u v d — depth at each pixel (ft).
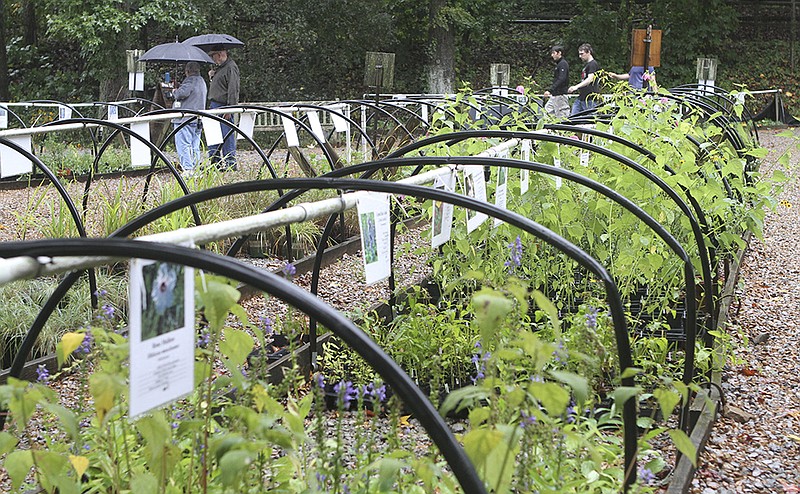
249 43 73.61
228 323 16.35
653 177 13.30
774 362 16.12
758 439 12.53
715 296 16.93
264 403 6.73
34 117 66.85
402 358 14.03
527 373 11.44
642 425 11.48
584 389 5.87
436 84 78.69
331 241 25.41
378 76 40.55
